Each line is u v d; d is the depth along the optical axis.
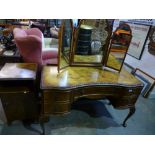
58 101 1.44
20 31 2.33
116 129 1.93
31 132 1.75
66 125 1.89
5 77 1.52
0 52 2.40
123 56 1.71
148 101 2.62
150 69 2.63
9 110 1.68
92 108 2.27
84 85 1.47
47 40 3.33
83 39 1.66
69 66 1.79
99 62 1.86
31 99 1.66
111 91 1.61
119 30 1.63
